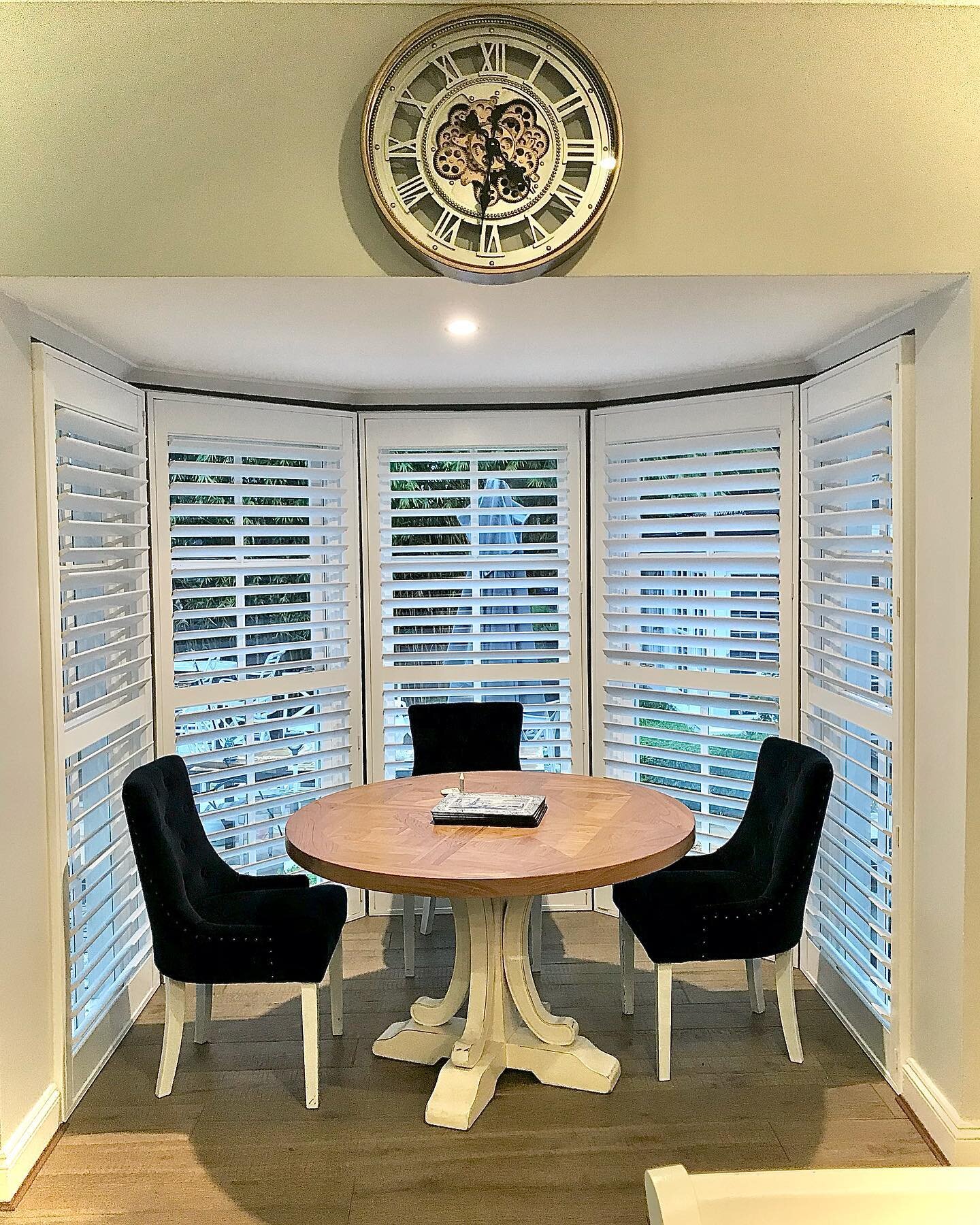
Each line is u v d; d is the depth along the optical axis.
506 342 3.08
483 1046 2.69
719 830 3.70
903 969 2.63
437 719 3.79
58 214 2.27
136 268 2.29
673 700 3.79
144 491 3.34
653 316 2.75
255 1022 3.12
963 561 2.32
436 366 3.47
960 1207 1.10
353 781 3.97
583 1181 2.28
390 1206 2.21
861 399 2.87
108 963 2.90
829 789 2.66
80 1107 2.63
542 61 2.30
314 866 2.44
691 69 2.32
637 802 2.96
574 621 4.04
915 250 2.33
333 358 3.29
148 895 2.57
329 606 3.85
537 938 3.48
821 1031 3.00
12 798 2.33
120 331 2.82
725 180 2.34
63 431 2.75
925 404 2.52
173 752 3.43
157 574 3.38
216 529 3.53
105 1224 2.17
